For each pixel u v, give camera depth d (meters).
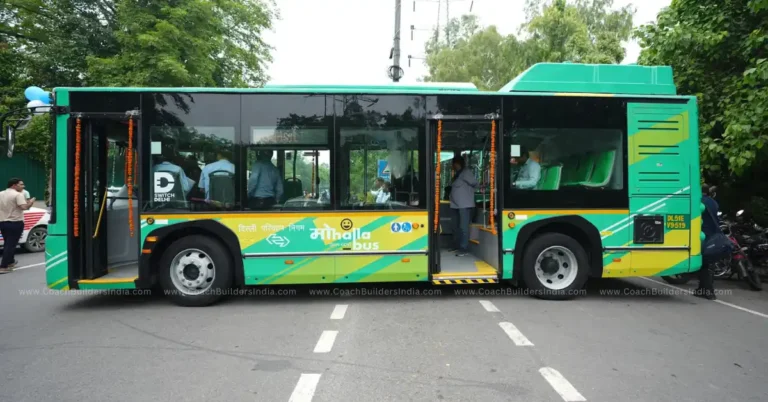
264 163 6.14
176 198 6.04
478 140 7.33
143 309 6.07
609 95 6.52
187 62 14.79
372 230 6.21
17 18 18.50
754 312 6.05
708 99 8.04
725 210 9.44
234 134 6.12
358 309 5.98
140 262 6.00
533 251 6.41
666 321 5.59
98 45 16.94
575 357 4.33
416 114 6.32
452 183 8.05
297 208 6.14
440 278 6.30
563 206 6.41
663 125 6.55
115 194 6.77
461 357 4.31
